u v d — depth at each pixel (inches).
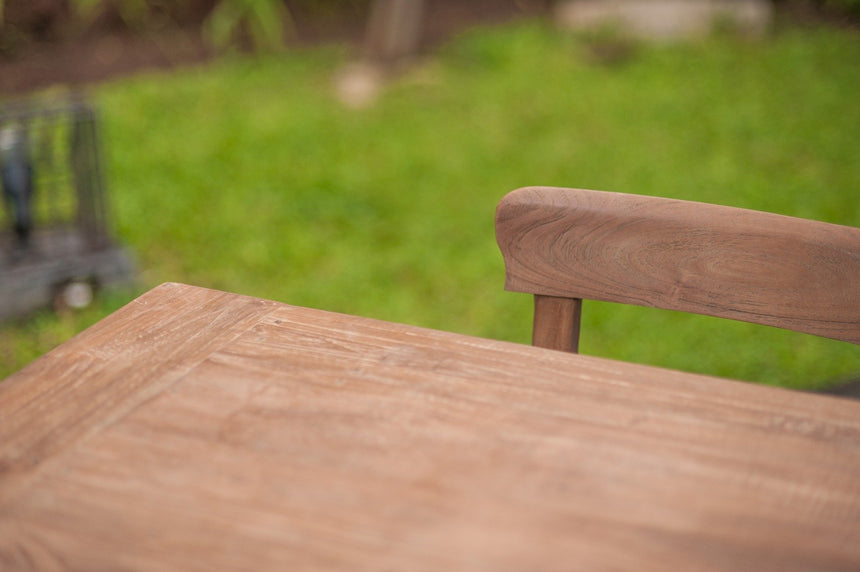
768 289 37.5
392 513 24.8
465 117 188.9
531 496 25.5
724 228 37.7
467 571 23.0
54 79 211.5
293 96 197.9
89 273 120.6
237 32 233.8
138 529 24.3
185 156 167.0
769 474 26.6
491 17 250.4
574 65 214.7
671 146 174.2
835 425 28.8
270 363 31.4
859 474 26.8
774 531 24.6
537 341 40.4
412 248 139.8
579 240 38.8
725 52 219.8
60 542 23.9
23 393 29.5
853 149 172.2
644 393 30.1
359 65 212.2
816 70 210.2
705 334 116.6
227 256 136.2
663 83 203.5
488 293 127.9
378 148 173.9
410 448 27.4
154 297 35.4
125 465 26.6
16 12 223.1
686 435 28.2
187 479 26.0
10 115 114.0
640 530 24.4
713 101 194.2
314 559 23.3
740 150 172.4
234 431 28.0
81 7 223.9
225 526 24.4
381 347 32.4
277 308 34.8
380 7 209.2
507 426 28.4
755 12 232.7
